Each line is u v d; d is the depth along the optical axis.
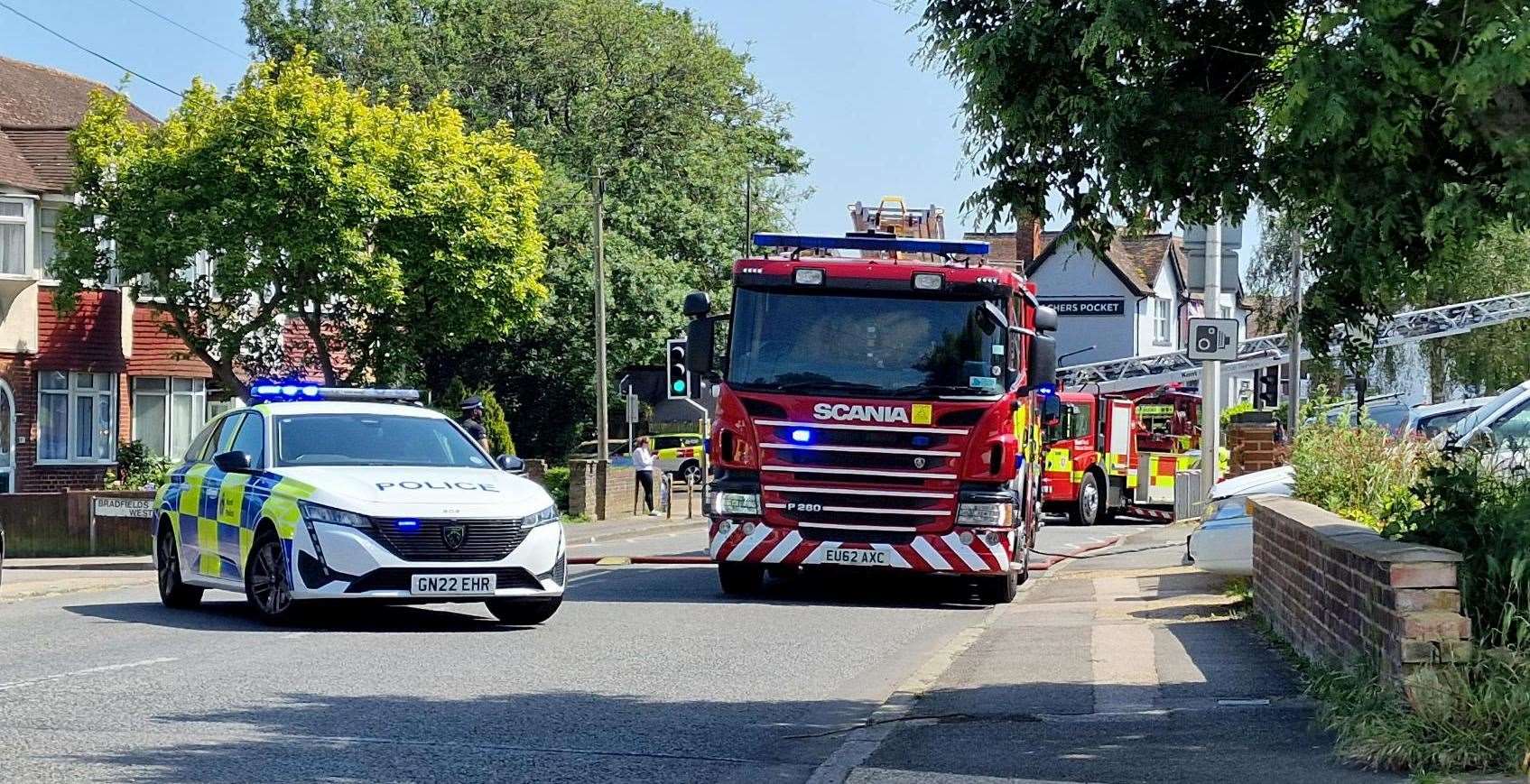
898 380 16.78
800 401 16.84
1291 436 24.62
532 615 14.16
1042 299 71.94
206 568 14.70
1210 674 10.38
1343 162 7.40
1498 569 7.39
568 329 55.16
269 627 13.48
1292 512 11.67
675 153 58.41
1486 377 57.50
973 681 10.49
